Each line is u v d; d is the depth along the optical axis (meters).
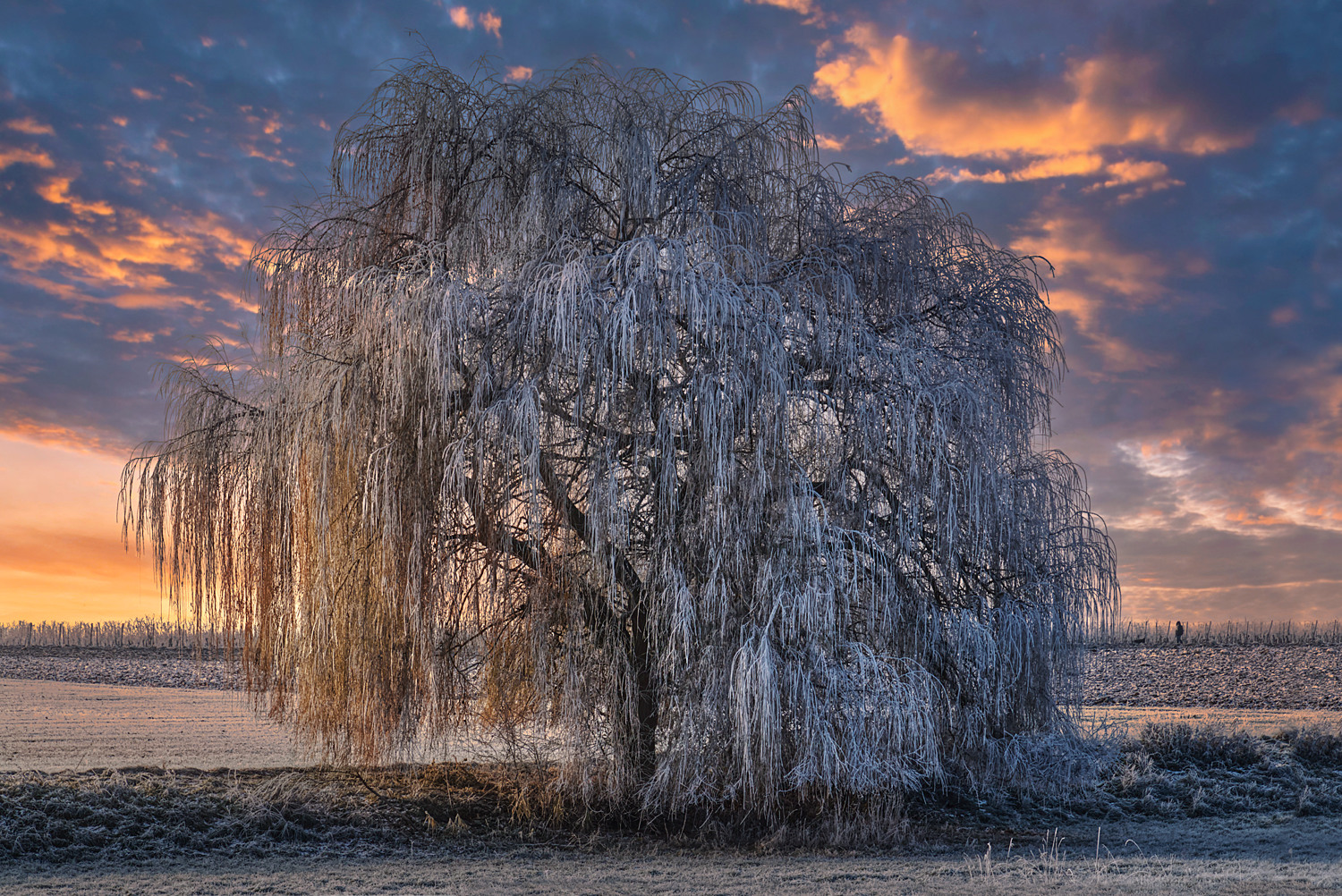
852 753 11.88
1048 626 13.73
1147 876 10.24
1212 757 19.20
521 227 13.52
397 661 12.98
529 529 12.59
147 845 10.73
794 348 13.32
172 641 67.38
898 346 13.72
